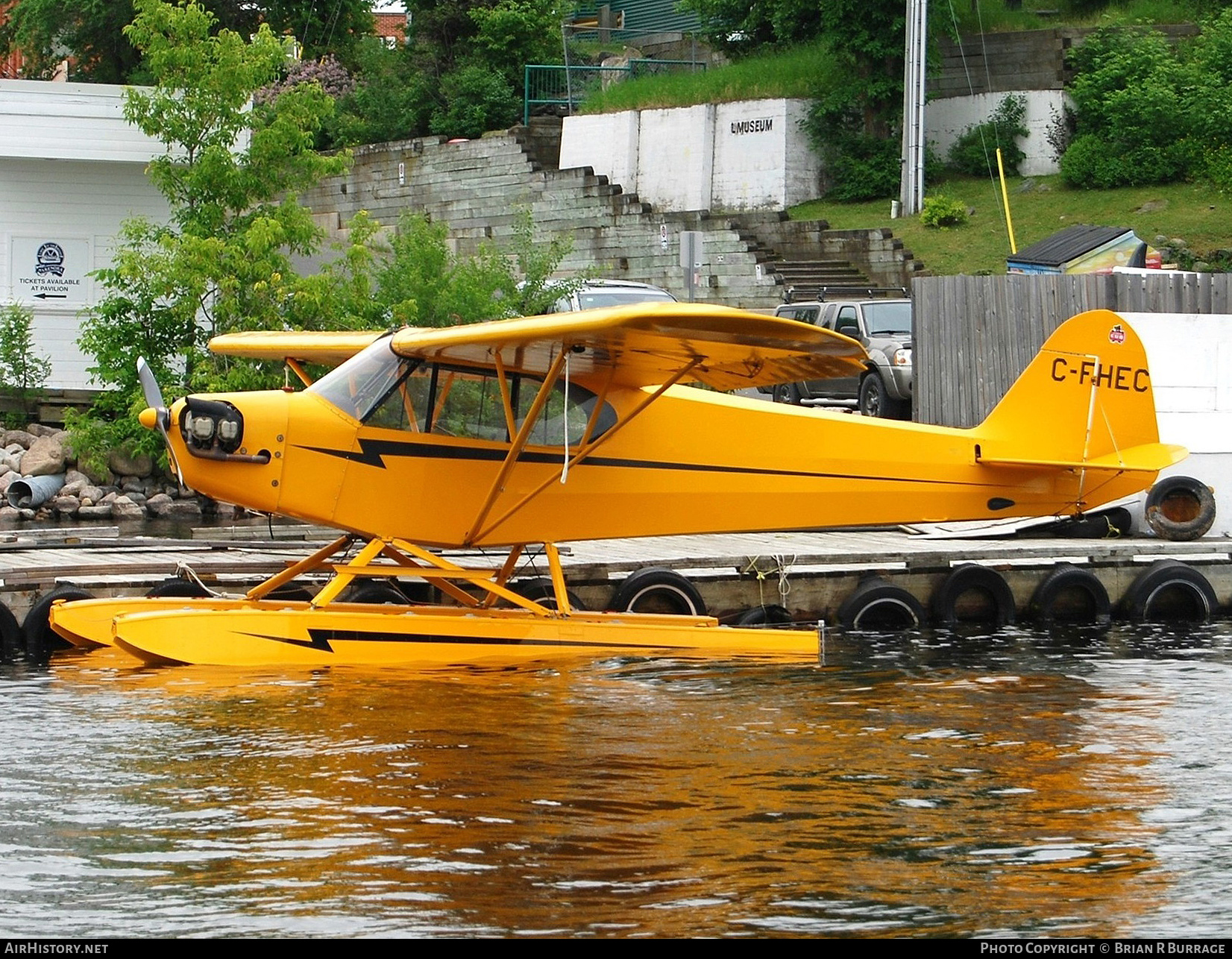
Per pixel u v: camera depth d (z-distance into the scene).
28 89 30.69
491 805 10.00
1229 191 39.06
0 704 13.13
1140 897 8.50
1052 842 9.46
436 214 49.06
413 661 15.61
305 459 15.57
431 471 16.03
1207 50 42.91
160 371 28.55
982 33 45.81
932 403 25.55
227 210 29.83
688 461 17.03
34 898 8.28
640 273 42.69
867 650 17.38
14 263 32.44
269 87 47.25
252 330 27.84
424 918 8.03
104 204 32.66
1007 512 18.36
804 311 33.34
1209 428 23.34
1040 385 18.38
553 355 15.57
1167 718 13.23
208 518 28.28
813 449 17.50
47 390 31.70
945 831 9.64
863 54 44.72
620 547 21.66
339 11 56.81
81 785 10.39
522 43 54.78
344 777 10.62
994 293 25.38
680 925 8.00
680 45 56.59
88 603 15.99
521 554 18.28
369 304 28.75
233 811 9.80
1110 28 45.09
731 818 9.82
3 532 22.92
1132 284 24.89
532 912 8.13
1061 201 41.50
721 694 14.19
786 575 19.80
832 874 8.80
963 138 45.38
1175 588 20.77
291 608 16.28
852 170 44.81
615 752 11.53
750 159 45.91
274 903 8.22
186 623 15.12
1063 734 12.53
